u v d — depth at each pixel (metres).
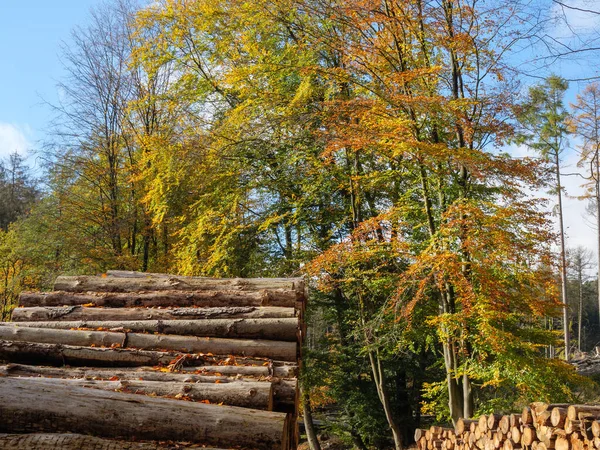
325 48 16.02
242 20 17.61
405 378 20.75
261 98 17.44
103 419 4.22
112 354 5.82
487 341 11.98
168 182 18.14
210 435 4.27
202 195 18.41
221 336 6.49
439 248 12.38
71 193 22.17
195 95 19.42
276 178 19.22
